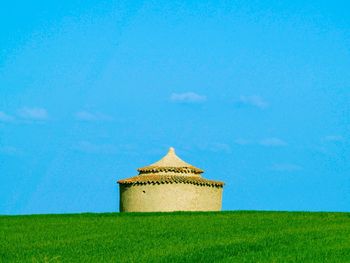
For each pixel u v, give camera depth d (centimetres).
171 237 3909
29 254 3375
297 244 3525
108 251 3400
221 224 4628
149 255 3219
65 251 3441
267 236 3878
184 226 4519
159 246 3538
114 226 4622
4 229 4553
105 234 4147
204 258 3114
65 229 4503
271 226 4447
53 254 3344
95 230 4394
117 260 3098
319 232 4056
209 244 3572
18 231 4428
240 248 3409
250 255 3186
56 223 4941
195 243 3622
